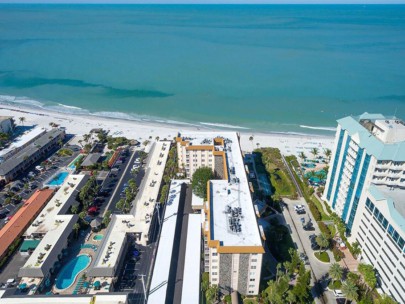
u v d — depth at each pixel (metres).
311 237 152.50
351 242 146.75
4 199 180.75
